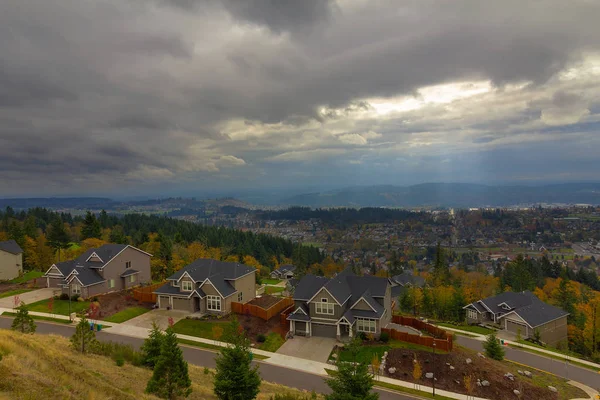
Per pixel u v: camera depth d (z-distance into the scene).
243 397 23.81
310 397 29.50
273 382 34.38
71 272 55.28
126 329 44.91
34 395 16.62
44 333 41.31
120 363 27.81
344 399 21.58
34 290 58.78
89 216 98.38
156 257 83.44
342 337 46.16
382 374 37.19
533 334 56.59
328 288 47.12
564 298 78.00
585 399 35.69
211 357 38.59
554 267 124.19
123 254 62.03
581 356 53.16
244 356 25.00
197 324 47.44
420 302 70.69
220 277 54.16
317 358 40.34
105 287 58.22
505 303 65.06
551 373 42.84
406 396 32.97
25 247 81.69
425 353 40.56
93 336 29.80
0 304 51.72
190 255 89.06
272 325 49.03
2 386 16.62
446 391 34.44
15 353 20.48
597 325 56.00
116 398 20.11
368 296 49.56
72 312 48.97
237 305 52.22
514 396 34.50
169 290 53.31
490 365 39.88
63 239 87.75
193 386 27.73
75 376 20.80
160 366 23.33
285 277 114.06
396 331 45.47
